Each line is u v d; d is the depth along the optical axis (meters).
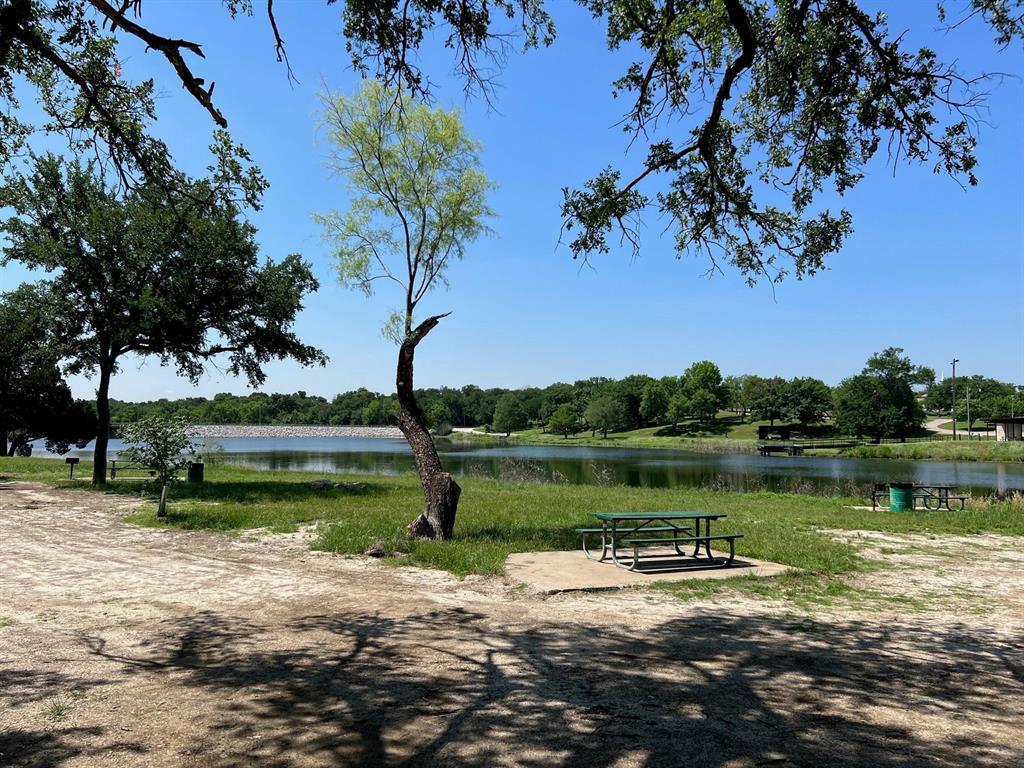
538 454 71.38
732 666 5.46
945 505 20.25
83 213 21.70
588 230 8.02
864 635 6.46
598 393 140.62
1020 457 59.84
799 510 18.06
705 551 10.98
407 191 13.55
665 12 7.32
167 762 3.68
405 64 6.95
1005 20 6.34
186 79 5.49
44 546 11.41
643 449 86.25
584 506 17.50
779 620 7.01
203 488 21.64
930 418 144.25
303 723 4.23
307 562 10.00
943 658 5.75
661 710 4.49
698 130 7.61
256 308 23.47
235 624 6.70
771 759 3.75
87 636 6.25
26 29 6.21
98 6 5.21
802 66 7.18
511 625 6.70
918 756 3.81
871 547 12.00
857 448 68.88
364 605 7.51
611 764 3.68
